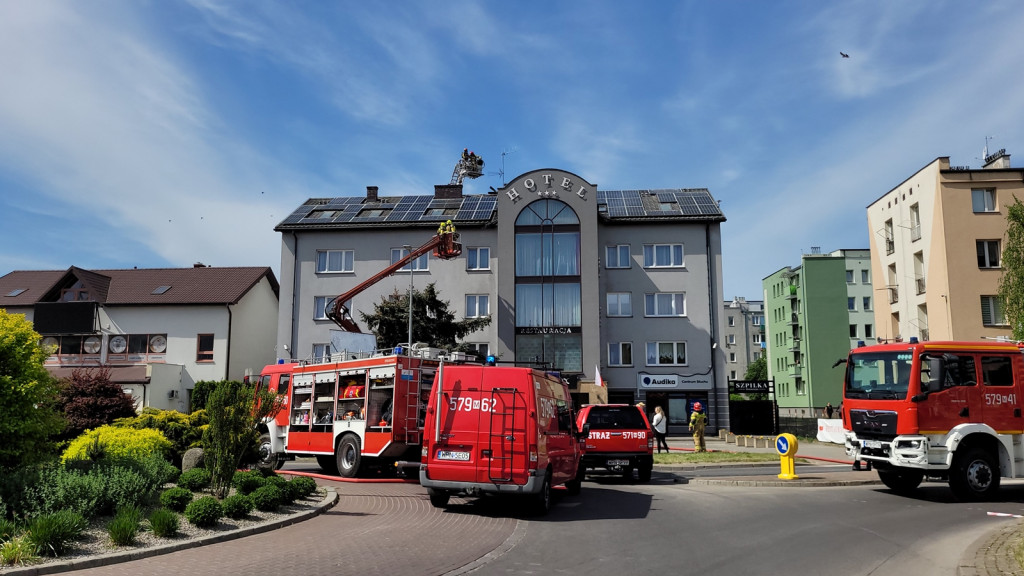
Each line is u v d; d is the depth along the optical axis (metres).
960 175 33.50
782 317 73.31
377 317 33.38
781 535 10.08
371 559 8.36
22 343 11.86
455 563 8.23
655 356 38.19
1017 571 7.54
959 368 14.02
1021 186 33.16
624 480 18.17
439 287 38.72
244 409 12.18
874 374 14.72
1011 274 26.41
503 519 11.52
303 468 21.17
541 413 12.38
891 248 38.75
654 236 39.06
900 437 13.78
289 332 39.09
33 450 11.84
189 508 10.00
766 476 18.06
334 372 18.44
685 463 21.62
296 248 39.84
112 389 22.44
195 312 40.59
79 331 40.53
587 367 35.97
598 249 38.38
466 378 12.33
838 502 13.50
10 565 7.52
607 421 17.70
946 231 33.16
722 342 37.91
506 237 37.38
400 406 16.55
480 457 11.91
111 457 12.24
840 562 8.36
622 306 38.69
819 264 67.31
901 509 12.62
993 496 13.81
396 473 18.20
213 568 7.80
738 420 38.47
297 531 10.23
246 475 12.52
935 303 33.81
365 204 42.84
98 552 8.27
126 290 42.47
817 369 65.69
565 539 9.76
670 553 8.84
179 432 17.45
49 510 9.34
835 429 29.30
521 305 36.84
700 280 38.50
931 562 8.37
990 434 13.87
